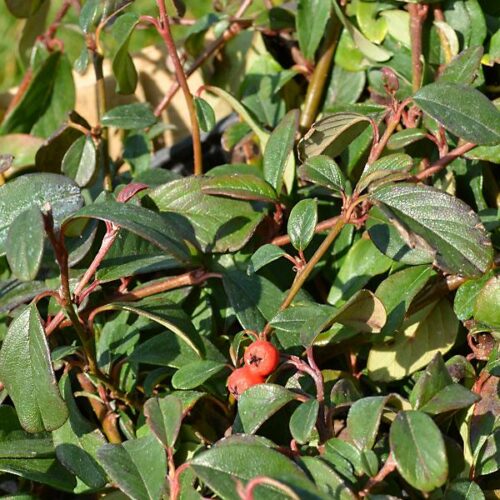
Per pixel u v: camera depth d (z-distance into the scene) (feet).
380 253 1.32
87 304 1.33
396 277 1.28
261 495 1.12
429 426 1.12
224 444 1.15
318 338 1.25
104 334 1.32
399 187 1.21
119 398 1.30
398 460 1.11
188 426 1.26
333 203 1.39
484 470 1.21
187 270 1.36
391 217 1.18
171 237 1.21
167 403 1.17
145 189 1.34
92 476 1.23
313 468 1.15
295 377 1.25
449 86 1.25
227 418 1.29
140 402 1.31
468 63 1.32
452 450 1.19
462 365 1.26
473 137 1.23
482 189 1.38
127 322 1.35
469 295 1.28
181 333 1.24
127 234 1.31
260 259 1.28
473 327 1.26
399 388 1.32
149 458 1.17
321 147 1.32
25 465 1.25
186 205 1.34
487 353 1.28
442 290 1.30
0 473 1.33
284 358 1.24
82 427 1.27
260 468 1.13
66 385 1.28
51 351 1.29
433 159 1.37
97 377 1.28
